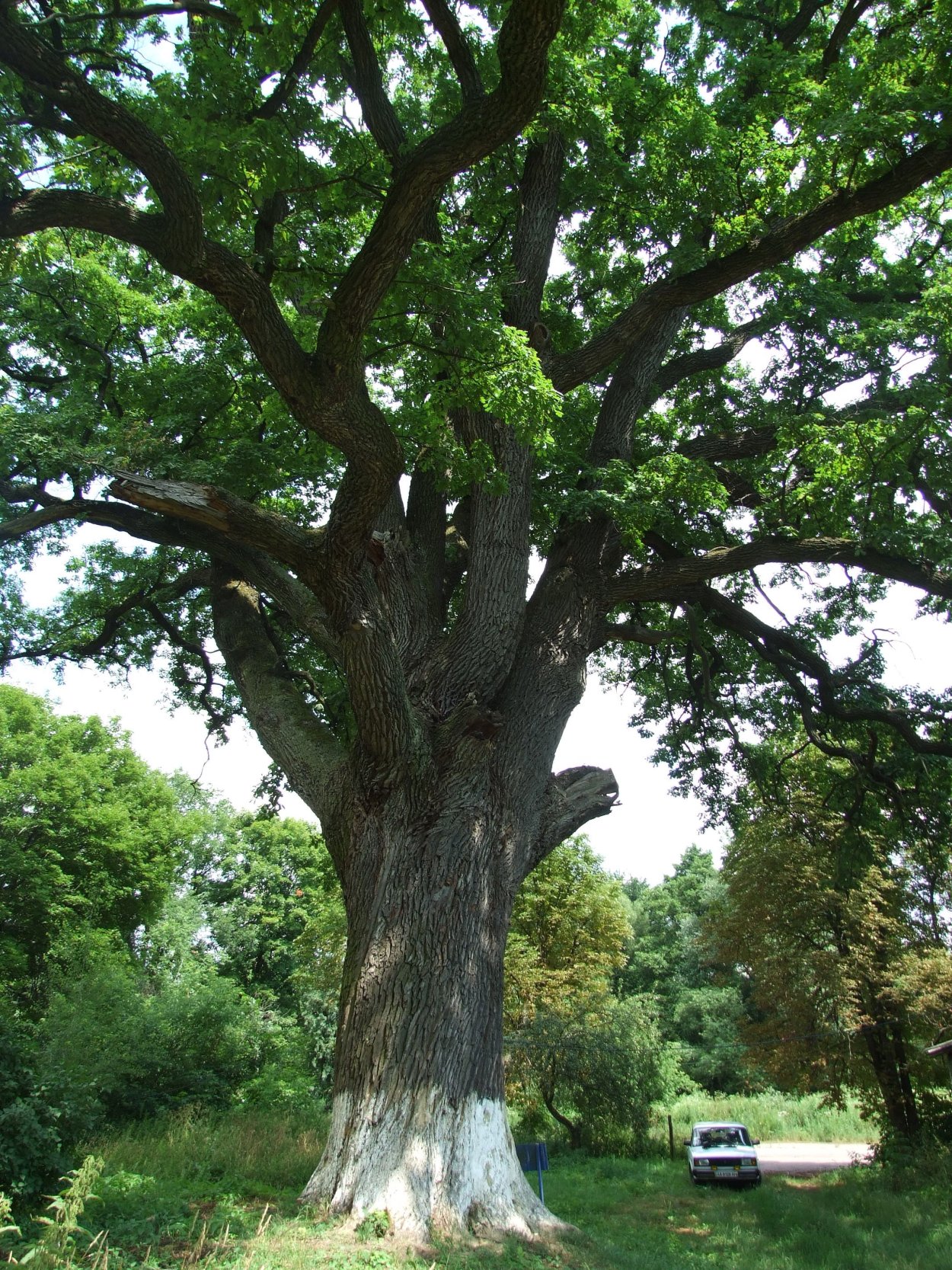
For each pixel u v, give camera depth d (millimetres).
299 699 11438
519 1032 22406
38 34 7312
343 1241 6723
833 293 14359
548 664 10852
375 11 9344
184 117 8195
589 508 11477
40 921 26844
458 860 8961
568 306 15781
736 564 12586
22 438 10969
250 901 41656
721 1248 10000
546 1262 6895
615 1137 22625
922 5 10117
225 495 8062
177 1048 20125
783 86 12094
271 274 8250
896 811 14766
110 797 30875
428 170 6328
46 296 13078
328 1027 28469
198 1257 6168
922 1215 12219
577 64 11211
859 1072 19766
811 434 12320
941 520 12922
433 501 12156
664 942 56125
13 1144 7535
